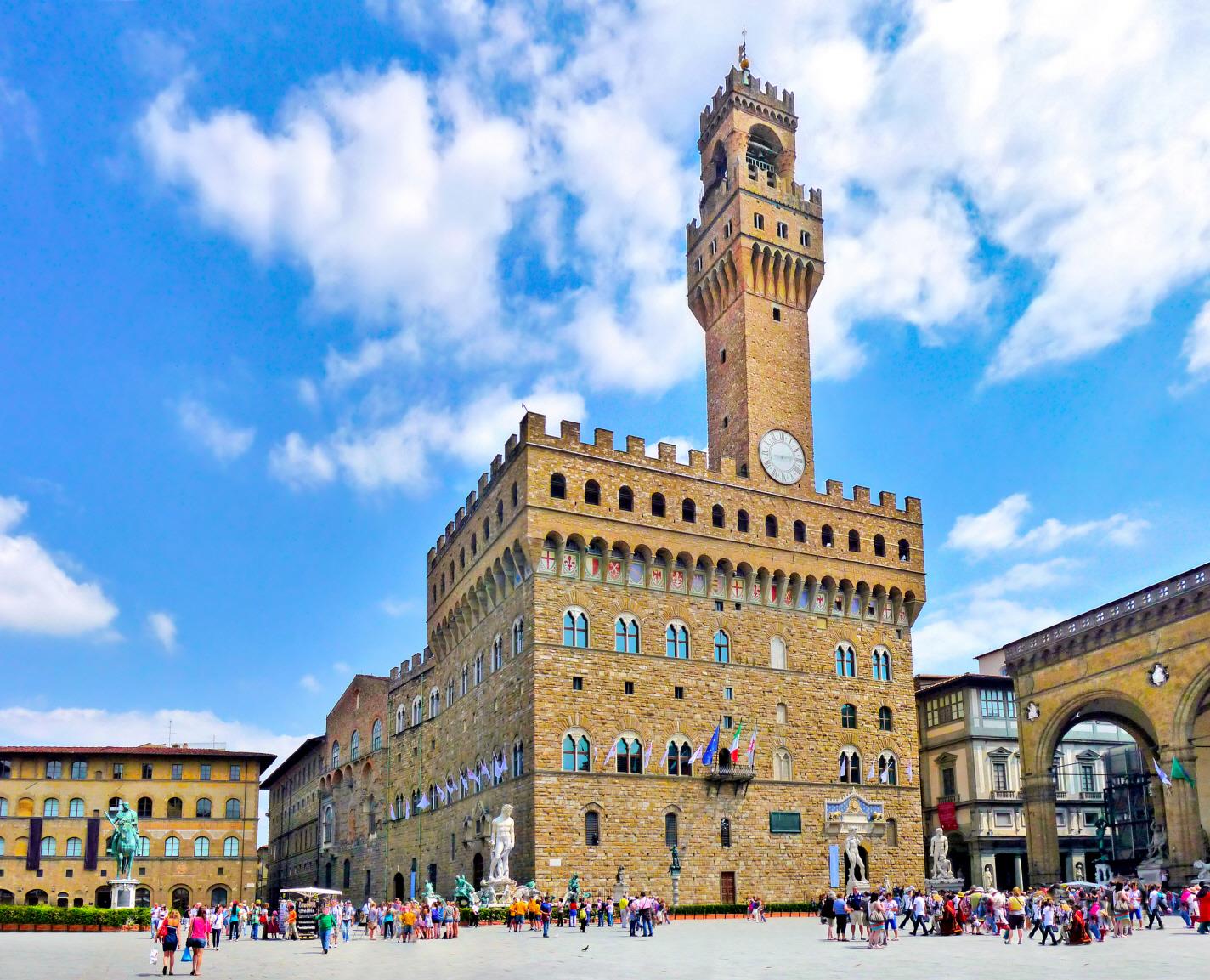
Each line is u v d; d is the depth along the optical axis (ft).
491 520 326.03
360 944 224.33
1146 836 362.74
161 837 463.01
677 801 294.05
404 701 403.75
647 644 302.45
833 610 334.03
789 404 347.15
